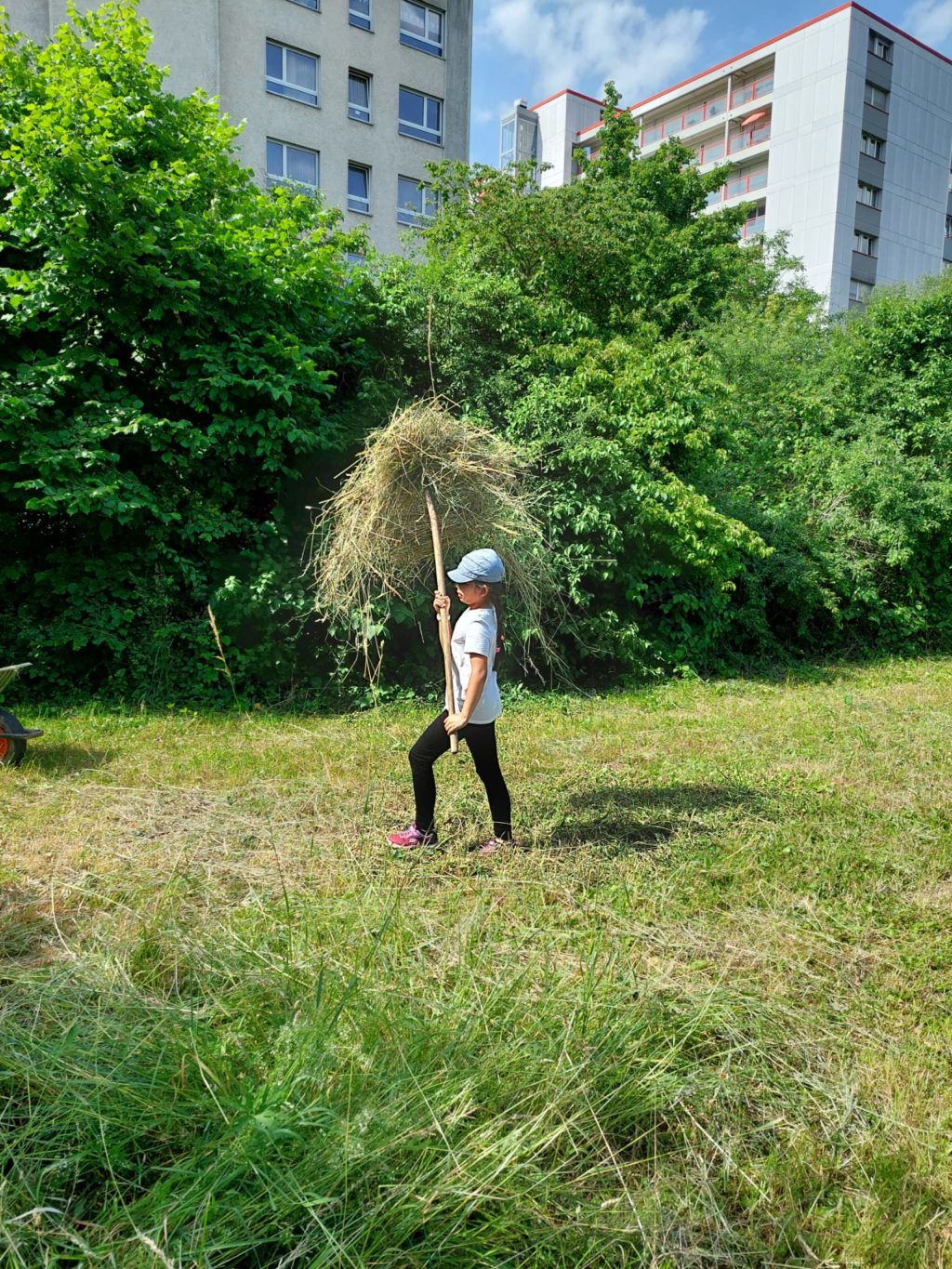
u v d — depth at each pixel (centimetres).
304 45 2586
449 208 1700
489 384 995
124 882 390
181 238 829
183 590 840
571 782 579
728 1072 270
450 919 361
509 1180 213
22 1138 215
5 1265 183
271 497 922
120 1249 188
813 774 608
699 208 2375
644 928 364
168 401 871
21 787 532
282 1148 211
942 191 4359
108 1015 267
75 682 796
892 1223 217
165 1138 221
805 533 1293
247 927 344
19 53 903
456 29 2922
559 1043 262
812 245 4022
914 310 1650
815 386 1642
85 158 780
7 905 364
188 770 581
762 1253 208
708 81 4394
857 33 3847
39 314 813
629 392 1042
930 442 1578
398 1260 194
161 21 2305
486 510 503
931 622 1431
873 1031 298
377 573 530
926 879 430
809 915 385
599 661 1004
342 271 1007
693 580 1085
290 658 838
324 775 576
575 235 1466
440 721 437
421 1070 242
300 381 866
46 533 845
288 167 2627
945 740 730
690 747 686
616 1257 204
